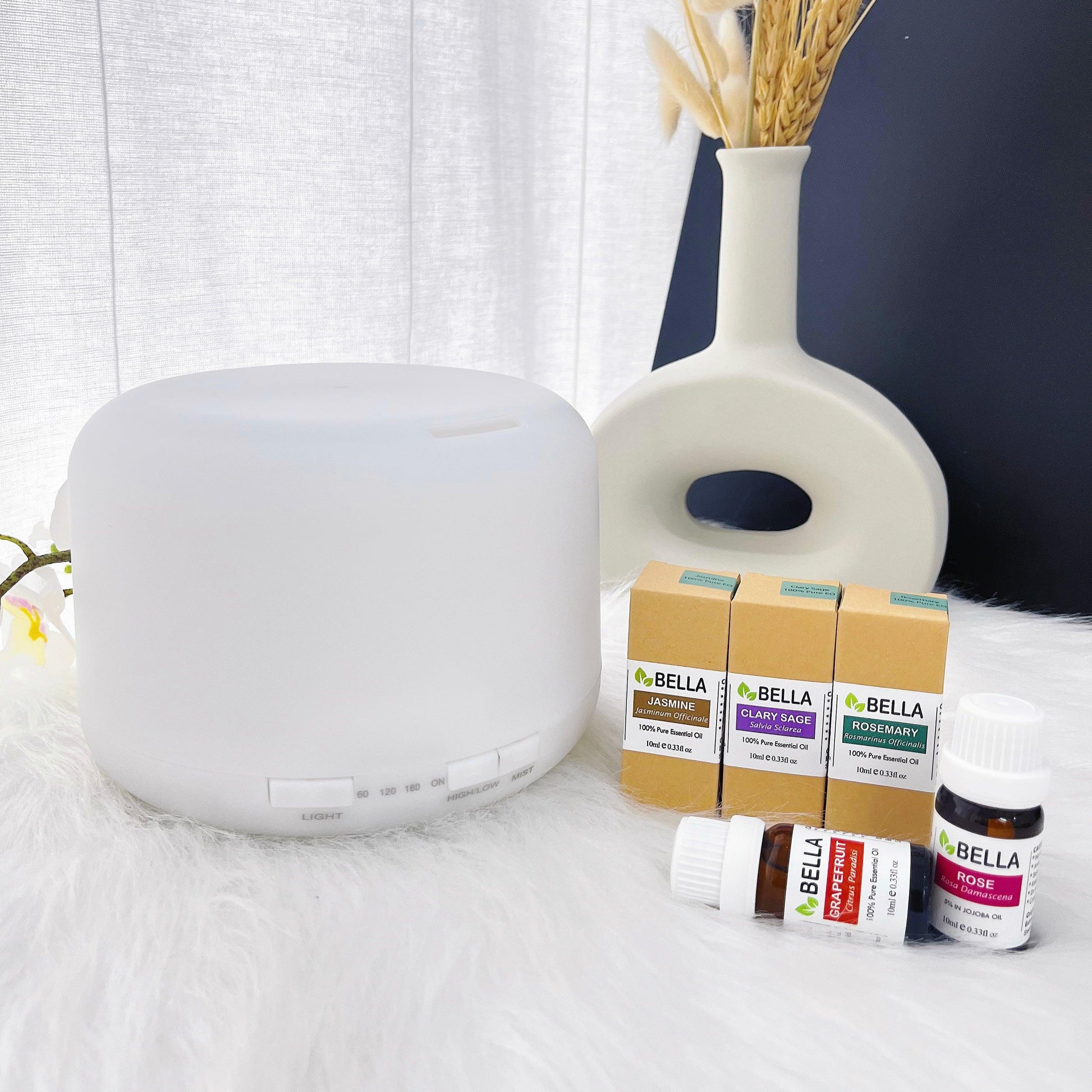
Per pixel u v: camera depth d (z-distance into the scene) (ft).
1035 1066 1.18
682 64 2.40
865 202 2.97
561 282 3.38
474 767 1.52
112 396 2.51
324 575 1.37
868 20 2.84
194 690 1.43
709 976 1.32
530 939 1.38
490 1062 1.19
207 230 2.60
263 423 1.42
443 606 1.43
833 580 2.47
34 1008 1.24
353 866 1.48
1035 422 2.81
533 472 1.50
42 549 2.19
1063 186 2.64
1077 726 1.98
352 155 2.75
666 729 1.66
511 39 3.01
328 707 1.42
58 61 2.28
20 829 1.57
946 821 1.37
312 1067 1.19
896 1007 1.27
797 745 1.61
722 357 2.45
